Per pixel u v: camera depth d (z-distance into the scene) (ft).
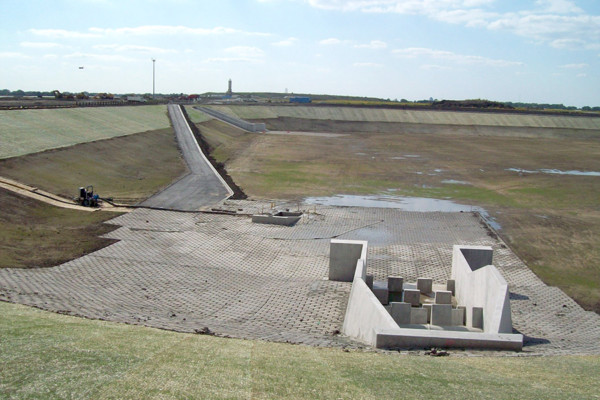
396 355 54.60
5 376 40.45
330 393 40.91
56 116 241.55
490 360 53.78
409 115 482.28
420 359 52.44
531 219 154.92
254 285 95.66
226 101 607.78
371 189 194.08
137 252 110.11
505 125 465.47
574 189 201.87
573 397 42.47
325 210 157.69
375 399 40.09
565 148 344.28
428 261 114.52
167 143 263.08
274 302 87.45
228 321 76.69
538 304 91.25
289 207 159.43
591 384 46.44
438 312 78.13
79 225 126.52
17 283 83.71
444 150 315.17
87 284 88.94
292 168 233.35
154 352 49.21
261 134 376.48
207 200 163.32
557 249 125.80
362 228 139.44
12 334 51.29
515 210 166.50
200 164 224.94
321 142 339.98
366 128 443.32
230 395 39.60
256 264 108.06
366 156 279.28
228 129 371.97
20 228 117.91
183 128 311.68
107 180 177.47
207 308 82.74
